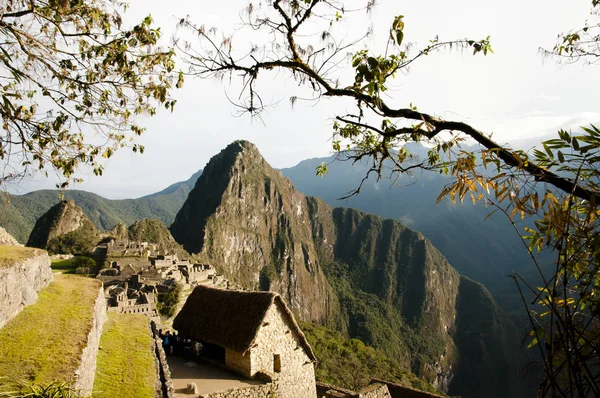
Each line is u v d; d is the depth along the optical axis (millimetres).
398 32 3852
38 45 5066
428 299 196750
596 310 2438
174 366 14180
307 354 15156
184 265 66438
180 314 16219
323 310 186125
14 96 4992
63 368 7418
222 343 13766
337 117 4484
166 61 5551
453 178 3699
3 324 8898
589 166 2801
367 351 76375
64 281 13594
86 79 5496
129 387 9148
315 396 15289
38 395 4887
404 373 68312
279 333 14188
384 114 3904
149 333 13453
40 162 5469
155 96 5594
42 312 10078
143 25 5277
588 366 2275
